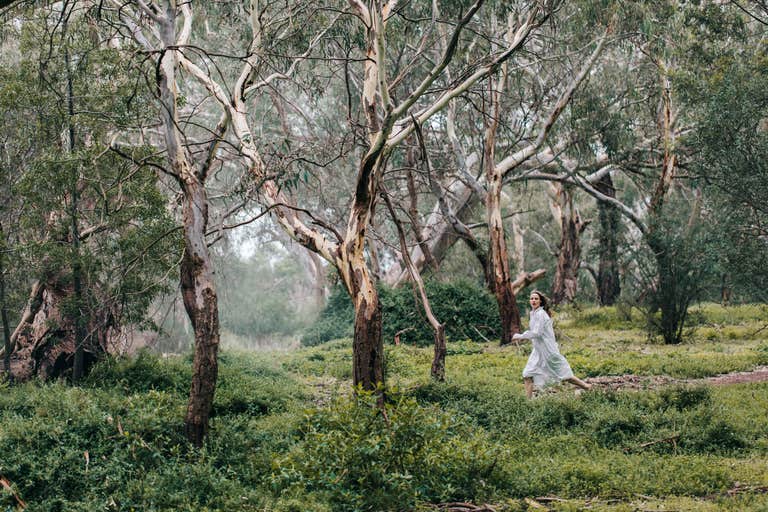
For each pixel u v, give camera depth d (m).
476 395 12.23
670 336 22.36
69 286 13.98
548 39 20.81
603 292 35.22
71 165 12.40
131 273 13.21
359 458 7.71
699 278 22.11
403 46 17.77
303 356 21.80
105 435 8.95
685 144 23.25
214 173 21.12
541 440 9.56
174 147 9.69
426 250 26.22
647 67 24.50
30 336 14.64
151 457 8.61
